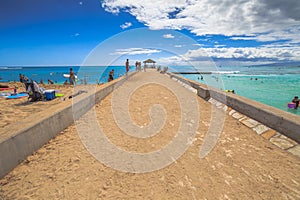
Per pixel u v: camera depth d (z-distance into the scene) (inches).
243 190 85.4
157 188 86.7
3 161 89.0
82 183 89.0
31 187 84.5
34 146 113.8
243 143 135.6
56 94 364.5
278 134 137.3
